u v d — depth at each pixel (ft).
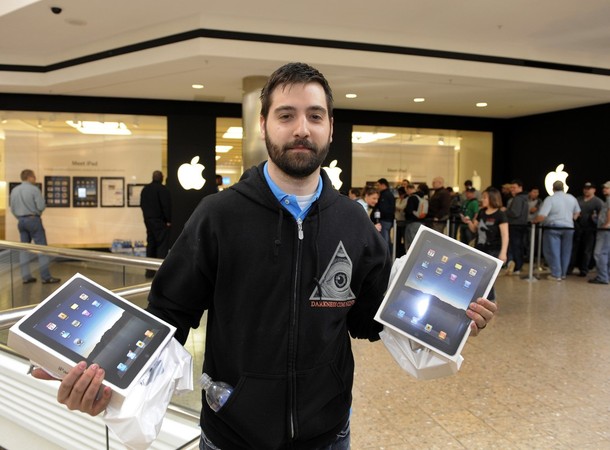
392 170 33.30
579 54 22.93
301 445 3.51
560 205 23.53
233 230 3.41
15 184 29.40
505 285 22.34
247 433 3.40
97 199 30.32
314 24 18.98
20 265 12.97
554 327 15.15
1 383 10.36
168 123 28.37
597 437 8.34
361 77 21.59
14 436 10.32
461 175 34.94
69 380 2.91
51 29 19.57
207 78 22.48
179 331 3.70
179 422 8.00
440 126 33.06
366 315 4.15
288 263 3.43
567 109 30.37
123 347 3.20
